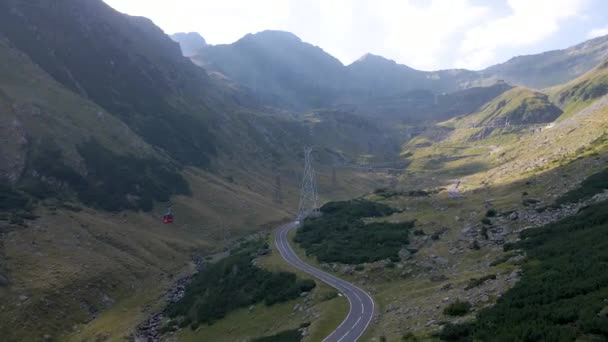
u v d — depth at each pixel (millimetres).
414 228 83500
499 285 41250
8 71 148500
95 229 106188
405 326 40062
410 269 63719
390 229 85688
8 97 134250
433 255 66438
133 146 158875
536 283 37125
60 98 152875
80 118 150125
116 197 129000
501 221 73438
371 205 112875
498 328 30594
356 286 62062
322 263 74250
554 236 56062
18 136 123500
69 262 88312
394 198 123062
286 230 117125
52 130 134250
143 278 97312
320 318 49938
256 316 61750
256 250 92938
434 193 125750
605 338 24641
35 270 81688
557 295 32625
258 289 69500
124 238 109625
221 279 81188
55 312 74688
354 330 44344
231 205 158000
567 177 88250
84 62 192125
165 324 72812
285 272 71000
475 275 50781
